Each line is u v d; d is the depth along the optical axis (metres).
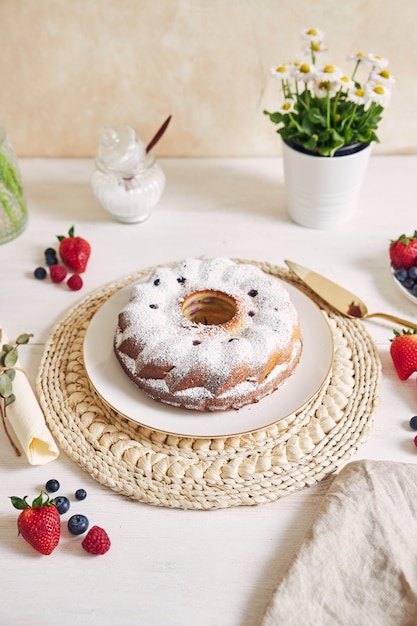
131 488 1.00
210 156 1.66
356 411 1.10
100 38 1.47
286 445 1.05
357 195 1.43
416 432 1.08
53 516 0.93
